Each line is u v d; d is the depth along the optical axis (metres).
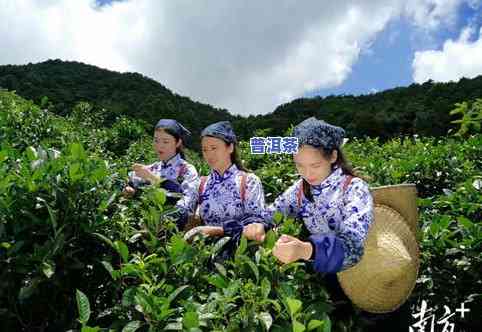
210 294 2.09
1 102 6.00
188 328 1.86
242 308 2.05
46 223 2.42
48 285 2.41
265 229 2.96
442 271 3.50
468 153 6.17
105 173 2.66
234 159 3.46
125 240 2.60
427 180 5.76
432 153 6.02
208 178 3.50
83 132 8.58
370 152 8.00
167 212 2.68
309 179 2.79
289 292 2.20
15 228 2.36
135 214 2.94
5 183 2.33
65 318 2.52
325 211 2.77
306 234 3.05
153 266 2.27
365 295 2.72
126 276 2.35
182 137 4.09
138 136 9.46
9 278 2.32
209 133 3.35
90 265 2.57
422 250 3.53
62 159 2.60
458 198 4.04
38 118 5.70
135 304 2.02
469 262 3.36
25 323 2.48
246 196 3.33
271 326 2.08
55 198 2.44
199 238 2.67
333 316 2.76
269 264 2.42
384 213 2.84
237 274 2.38
